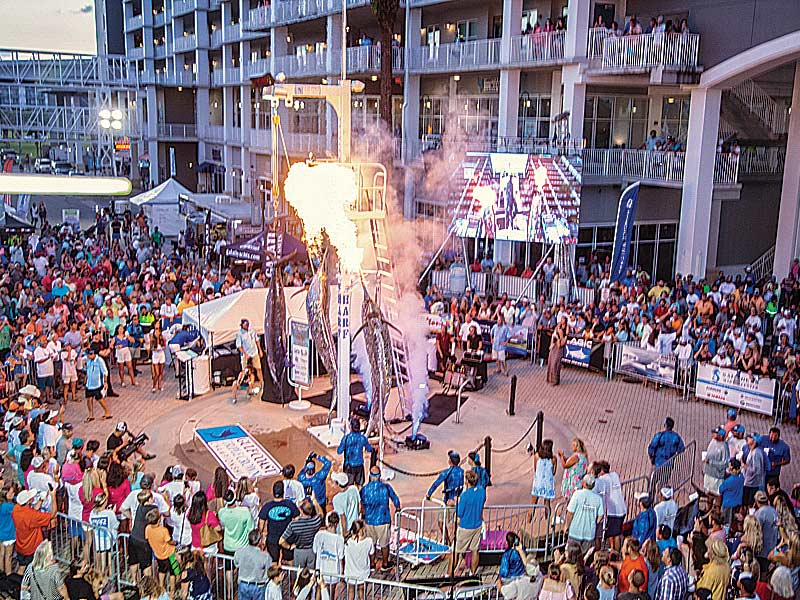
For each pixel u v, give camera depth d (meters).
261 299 20.03
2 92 54.75
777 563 10.12
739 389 18.86
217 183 63.91
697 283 25.34
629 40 27.72
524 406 19.11
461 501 11.20
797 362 18.17
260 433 16.81
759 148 30.97
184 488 11.52
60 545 11.91
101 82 55.81
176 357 19.28
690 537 10.89
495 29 35.88
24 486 12.00
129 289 24.30
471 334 20.91
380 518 11.27
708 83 26.75
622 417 18.45
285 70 47.62
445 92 38.81
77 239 34.97
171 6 69.06
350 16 41.47
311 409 18.27
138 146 71.12
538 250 32.16
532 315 23.45
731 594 9.91
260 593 9.49
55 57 54.12
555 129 30.11
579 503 11.03
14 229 33.44
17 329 21.84
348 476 12.33
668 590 9.09
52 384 17.86
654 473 13.44
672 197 33.16
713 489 13.65
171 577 10.12
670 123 32.72
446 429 17.36
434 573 11.51
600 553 9.84
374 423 15.63
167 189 40.41
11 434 13.52
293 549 10.34
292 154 45.88
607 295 24.56
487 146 32.97
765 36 24.92
